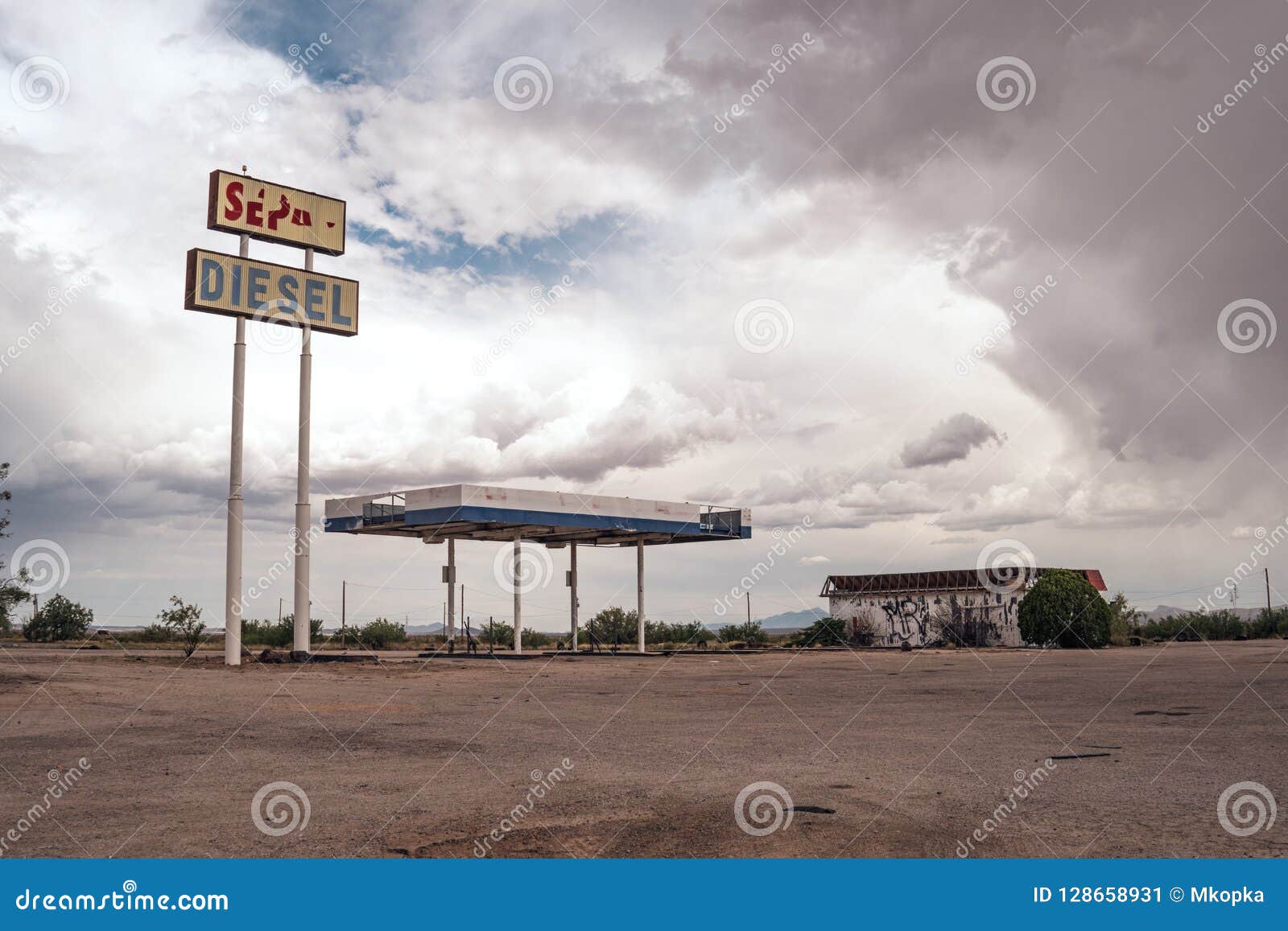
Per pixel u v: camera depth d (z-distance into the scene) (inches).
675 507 1482.5
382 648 1844.2
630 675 889.5
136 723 469.4
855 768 318.3
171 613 1181.7
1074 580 1646.2
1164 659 1072.8
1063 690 631.2
